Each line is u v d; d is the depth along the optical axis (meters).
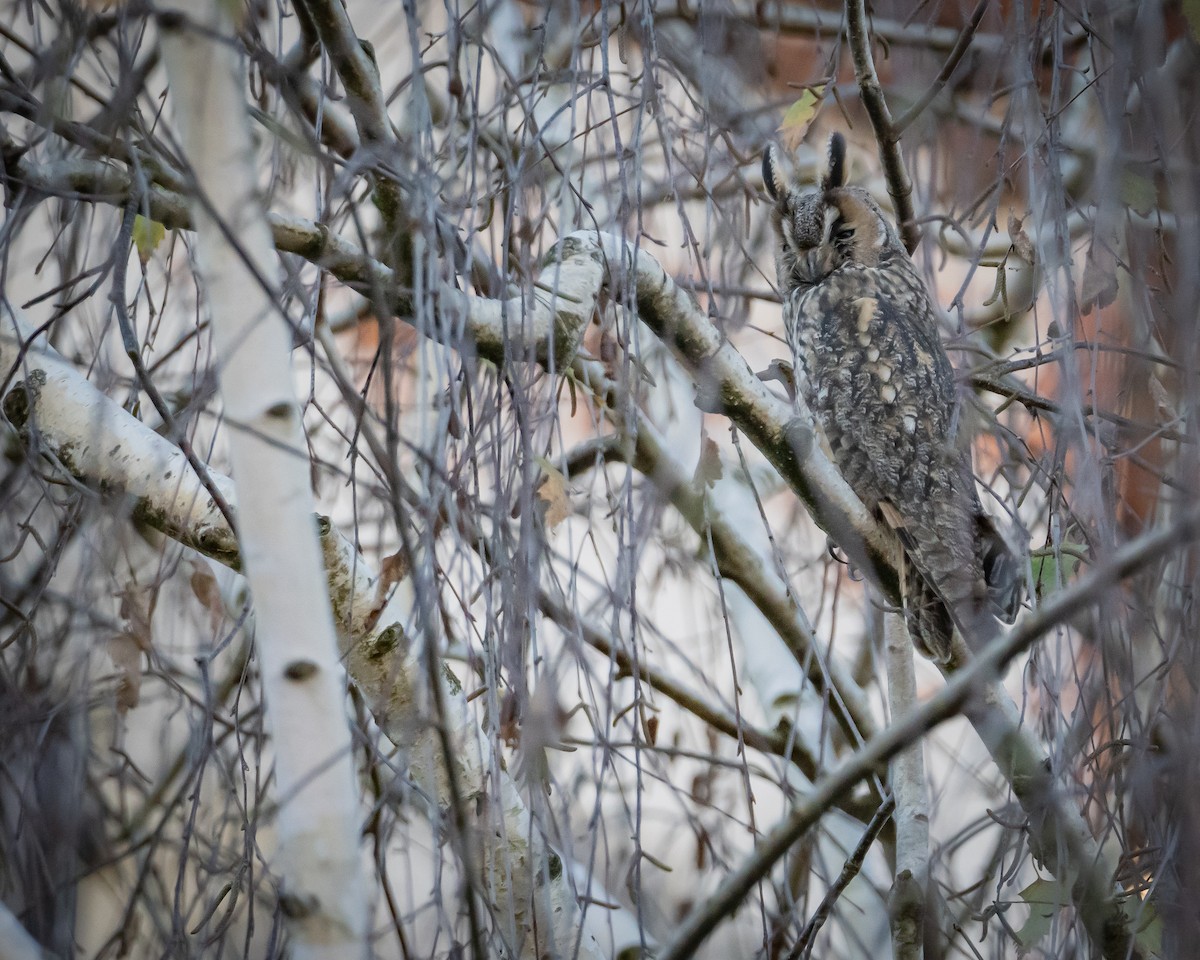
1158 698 5.29
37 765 6.01
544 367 5.98
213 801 6.95
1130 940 5.22
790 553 9.23
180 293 7.79
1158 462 5.80
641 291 6.60
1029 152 5.78
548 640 6.50
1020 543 5.96
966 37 6.79
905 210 7.68
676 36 7.55
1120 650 5.31
